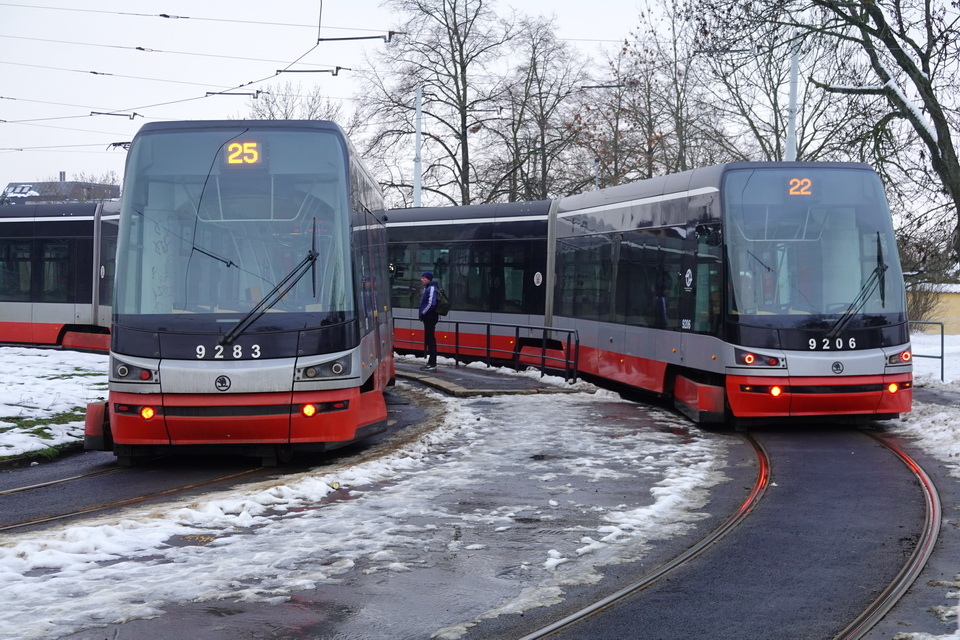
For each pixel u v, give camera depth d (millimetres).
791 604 6289
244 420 10961
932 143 23516
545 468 11195
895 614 6035
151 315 11180
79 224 26500
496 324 22484
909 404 13820
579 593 6512
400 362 25219
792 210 14180
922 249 24734
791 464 11391
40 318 26750
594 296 19422
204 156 11672
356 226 12141
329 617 5922
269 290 11273
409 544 7703
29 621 5648
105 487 10578
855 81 24938
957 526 8266
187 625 5684
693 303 14906
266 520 8547
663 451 12352
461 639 5605
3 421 14164
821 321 13703
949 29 23109
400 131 40625
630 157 39156
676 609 6188
